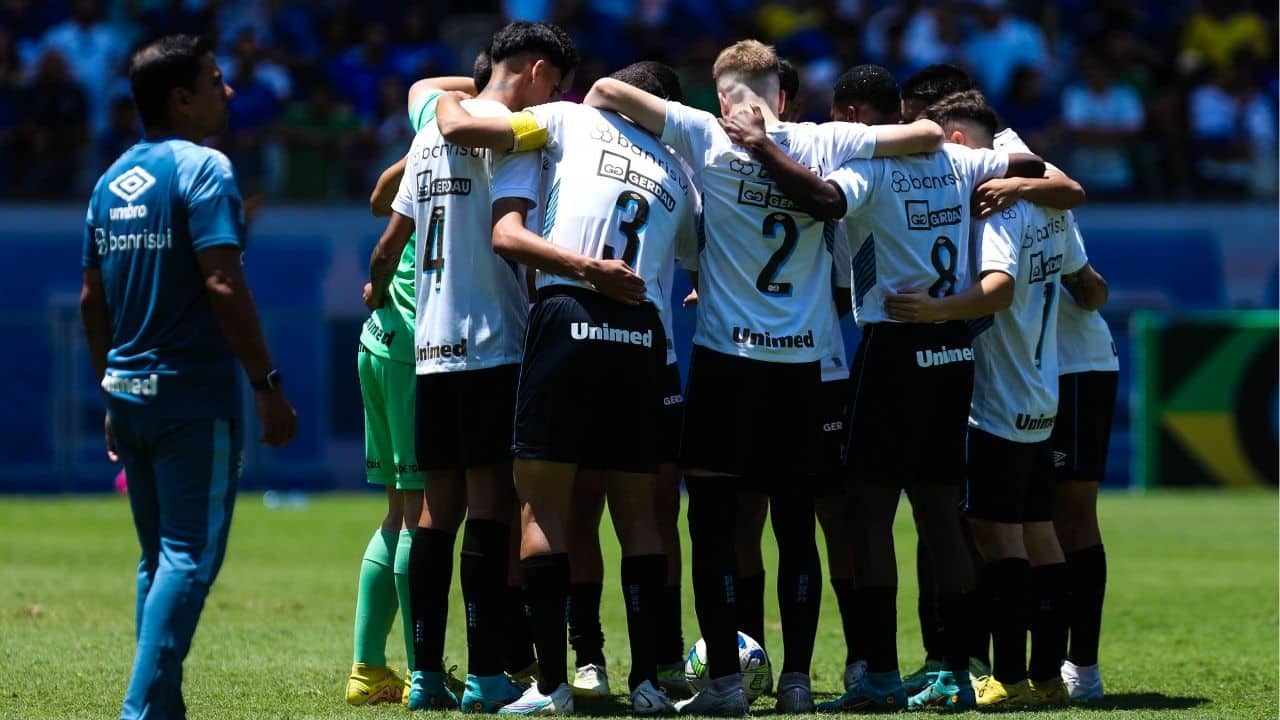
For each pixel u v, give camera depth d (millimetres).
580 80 62438
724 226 17875
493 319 17891
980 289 18125
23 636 23734
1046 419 19094
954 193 18531
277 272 60625
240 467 15633
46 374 55938
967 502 19141
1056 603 19219
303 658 22328
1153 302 64062
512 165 17547
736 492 18094
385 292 19219
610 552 37594
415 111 19750
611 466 17328
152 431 15023
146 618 14773
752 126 17609
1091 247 63875
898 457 17922
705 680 18891
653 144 18125
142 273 15125
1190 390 56625
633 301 17266
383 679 18844
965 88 20562
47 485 55844
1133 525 45062
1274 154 65500
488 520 17844
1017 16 72250
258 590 30656
